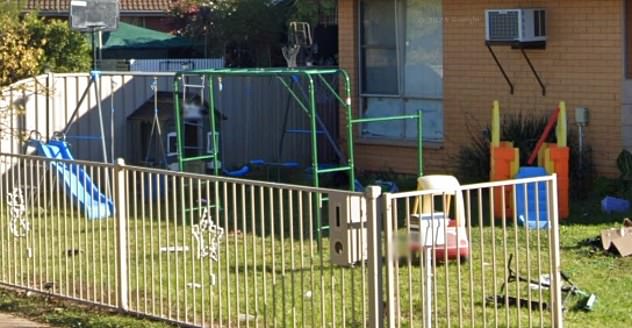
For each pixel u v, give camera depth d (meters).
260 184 9.32
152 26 41.56
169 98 20.84
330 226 8.66
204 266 10.04
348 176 19.66
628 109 17.31
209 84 18.62
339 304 10.06
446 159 19.78
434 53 20.08
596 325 9.99
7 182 12.01
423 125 20.42
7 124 19.20
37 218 11.62
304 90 20.75
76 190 11.41
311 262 9.12
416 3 20.27
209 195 10.13
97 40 27.80
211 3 35.56
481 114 19.25
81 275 11.18
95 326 10.41
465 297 10.80
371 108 21.17
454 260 11.38
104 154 19.20
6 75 19.70
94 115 20.48
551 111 18.22
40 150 18.56
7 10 22.53
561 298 9.93
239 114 21.78
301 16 31.36
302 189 8.92
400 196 8.43
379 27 20.91
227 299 9.80
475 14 19.19
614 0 17.28
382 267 8.44
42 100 19.70
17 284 11.88
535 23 18.05
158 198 10.45
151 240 10.55
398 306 8.49
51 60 26.14
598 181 17.17
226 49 35.50
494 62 18.97
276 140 22.16
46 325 10.62
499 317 10.05
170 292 10.38
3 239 12.05
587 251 13.12
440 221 8.72
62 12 36.81
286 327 9.45
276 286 9.92
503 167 16.23
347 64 21.31
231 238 12.09
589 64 17.69
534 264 12.29
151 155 20.55
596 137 17.64
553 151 15.81
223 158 21.59
